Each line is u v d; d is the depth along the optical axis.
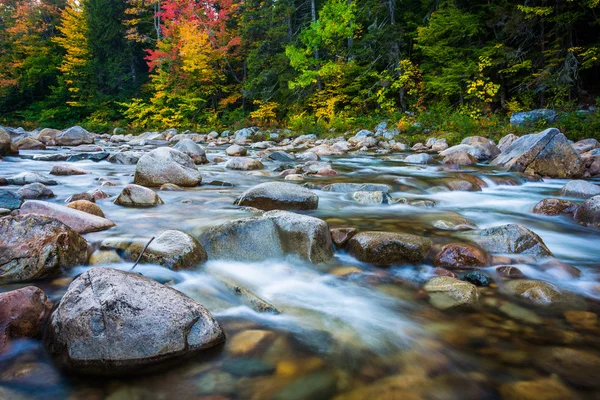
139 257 2.49
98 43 32.03
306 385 1.54
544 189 6.52
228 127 25.31
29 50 35.50
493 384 1.59
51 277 2.37
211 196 5.10
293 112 23.95
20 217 2.49
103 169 8.23
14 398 1.41
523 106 17.78
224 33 26.36
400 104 22.05
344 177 7.26
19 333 1.71
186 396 1.46
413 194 5.88
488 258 2.91
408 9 22.77
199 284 2.41
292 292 2.43
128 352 1.60
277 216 3.08
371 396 1.49
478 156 10.50
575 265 2.98
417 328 2.03
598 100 14.66
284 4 22.81
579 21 17.00
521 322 2.10
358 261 2.97
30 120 33.56
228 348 1.76
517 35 17.69
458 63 17.47
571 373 1.67
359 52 20.36
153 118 27.84
